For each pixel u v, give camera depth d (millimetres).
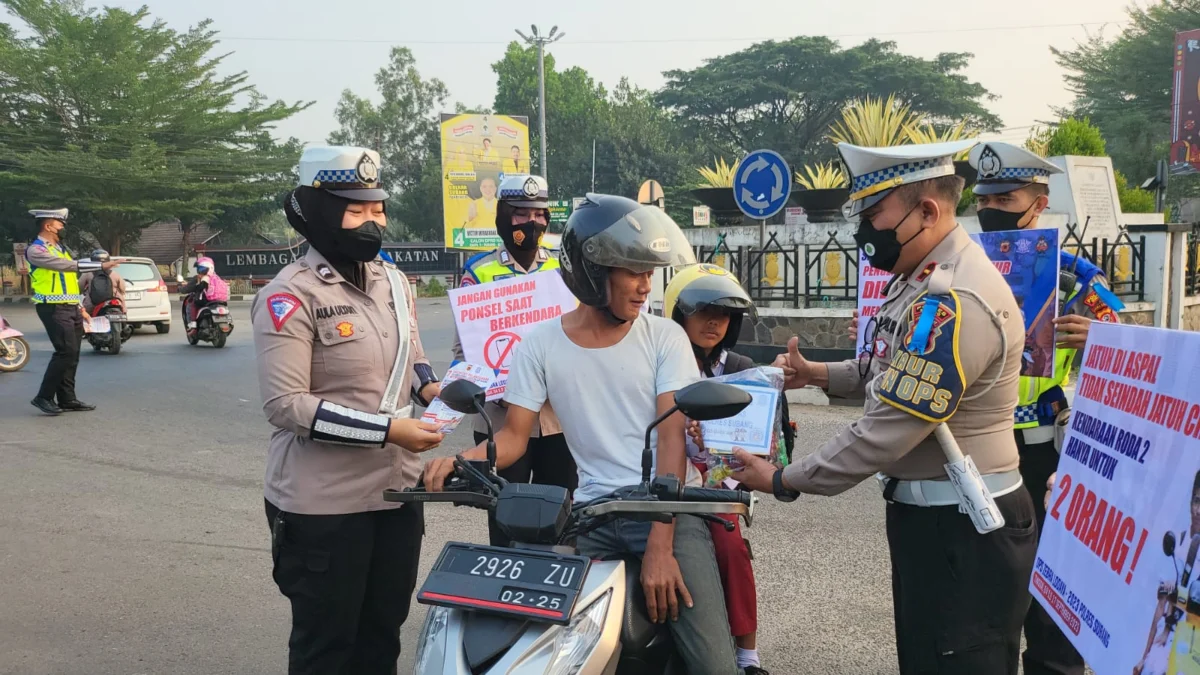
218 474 7219
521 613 2057
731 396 2268
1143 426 1902
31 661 3980
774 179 9781
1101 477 2059
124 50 38312
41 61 36312
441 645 2092
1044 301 3322
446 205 38438
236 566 5156
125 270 18641
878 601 4523
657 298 10281
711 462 2668
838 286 9766
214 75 41656
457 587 2146
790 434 3240
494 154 39312
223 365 13695
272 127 42750
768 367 2830
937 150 2504
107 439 8477
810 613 4391
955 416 2492
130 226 39156
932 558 2564
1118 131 45500
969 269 2457
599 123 61938
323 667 3066
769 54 61469
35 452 7938
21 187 35719
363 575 3066
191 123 39031
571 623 2078
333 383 2994
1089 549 2055
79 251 41562
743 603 3264
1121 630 1864
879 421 2424
